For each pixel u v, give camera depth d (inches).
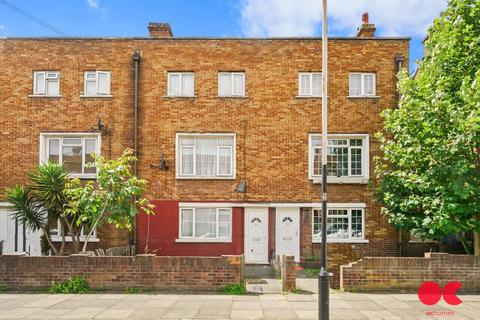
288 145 721.6
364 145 722.8
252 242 710.5
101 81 734.5
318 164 723.4
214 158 729.0
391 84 728.3
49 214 598.9
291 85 728.3
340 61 730.2
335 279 512.1
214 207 716.0
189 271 482.9
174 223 711.7
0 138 719.7
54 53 733.3
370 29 781.9
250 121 724.7
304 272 645.3
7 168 716.0
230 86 735.1
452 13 533.6
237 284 478.6
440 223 463.5
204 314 382.6
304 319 368.5
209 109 727.1
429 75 533.6
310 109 725.9
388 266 484.1
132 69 732.7
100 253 586.6
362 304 422.9
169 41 735.7
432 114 484.1
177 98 727.7
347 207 712.4
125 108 727.7
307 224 711.1
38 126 722.2
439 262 482.9
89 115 725.9
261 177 716.7
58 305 414.6
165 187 717.3
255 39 734.5
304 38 732.0
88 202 525.3
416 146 498.3
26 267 483.8
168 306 411.5
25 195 597.3
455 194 462.3
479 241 506.0
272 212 715.4
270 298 448.8
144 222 711.7
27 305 414.6
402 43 733.9
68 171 700.0
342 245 706.8
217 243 710.5
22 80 728.3
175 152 721.6
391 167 653.9
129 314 381.4
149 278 482.9
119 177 540.1
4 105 724.7
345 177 713.6
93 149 727.1
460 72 518.3
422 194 544.1
